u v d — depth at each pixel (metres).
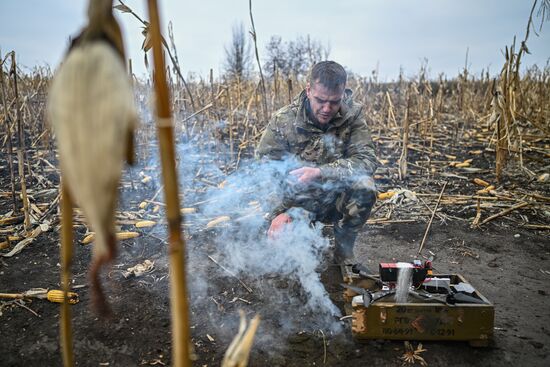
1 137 7.30
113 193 0.61
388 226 4.39
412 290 2.51
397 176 6.20
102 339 2.56
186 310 0.87
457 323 2.40
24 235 3.91
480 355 2.40
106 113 0.59
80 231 4.01
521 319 2.79
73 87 0.60
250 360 2.38
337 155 3.33
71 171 0.61
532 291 3.17
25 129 8.23
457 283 2.76
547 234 4.18
